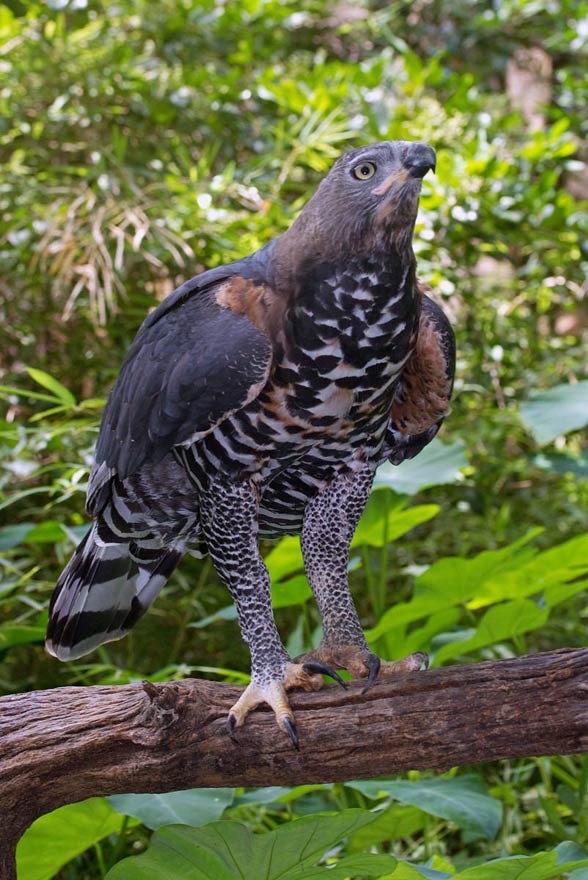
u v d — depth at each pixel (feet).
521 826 18.31
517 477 24.93
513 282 24.73
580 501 23.76
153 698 10.19
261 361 10.70
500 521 22.53
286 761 10.23
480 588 15.02
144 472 11.90
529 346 24.68
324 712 10.25
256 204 23.58
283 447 11.30
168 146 24.86
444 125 24.38
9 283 22.58
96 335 23.00
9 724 10.65
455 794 14.06
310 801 17.01
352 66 25.11
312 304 10.65
